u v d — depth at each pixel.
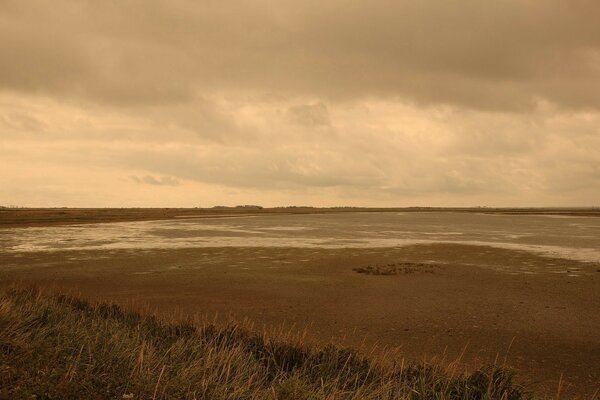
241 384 5.03
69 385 4.18
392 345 10.12
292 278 19.78
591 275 20.86
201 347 6.55
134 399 4.17
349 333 11.12
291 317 12.76
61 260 25.45
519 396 5.82
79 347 5.43
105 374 4.61
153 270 21.88
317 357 6.91
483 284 18.45
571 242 39.53
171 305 14.17
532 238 44.88
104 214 122.06
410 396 5.34
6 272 21.00
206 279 19.36
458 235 49.59
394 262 25.55
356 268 22.95
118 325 7.55
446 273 21.34
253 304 14.47
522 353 9.68
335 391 5.00
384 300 15.23
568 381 8.04
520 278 20.00
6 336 5.34
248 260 25.97
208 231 53.53
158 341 6.92
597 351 9.85
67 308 9.08
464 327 11.77
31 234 46.34
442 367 7.09
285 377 5.66
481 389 5.74
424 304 14.62
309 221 91.94
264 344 7.45
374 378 6.05
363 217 132.88
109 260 25.61
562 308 14.05
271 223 79.00
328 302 14.87
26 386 4.04
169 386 4.52
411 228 65.44
